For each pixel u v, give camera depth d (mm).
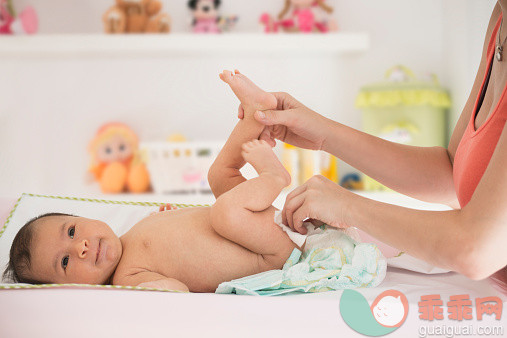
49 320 762
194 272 1072
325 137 1155
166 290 872
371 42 2953
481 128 890
